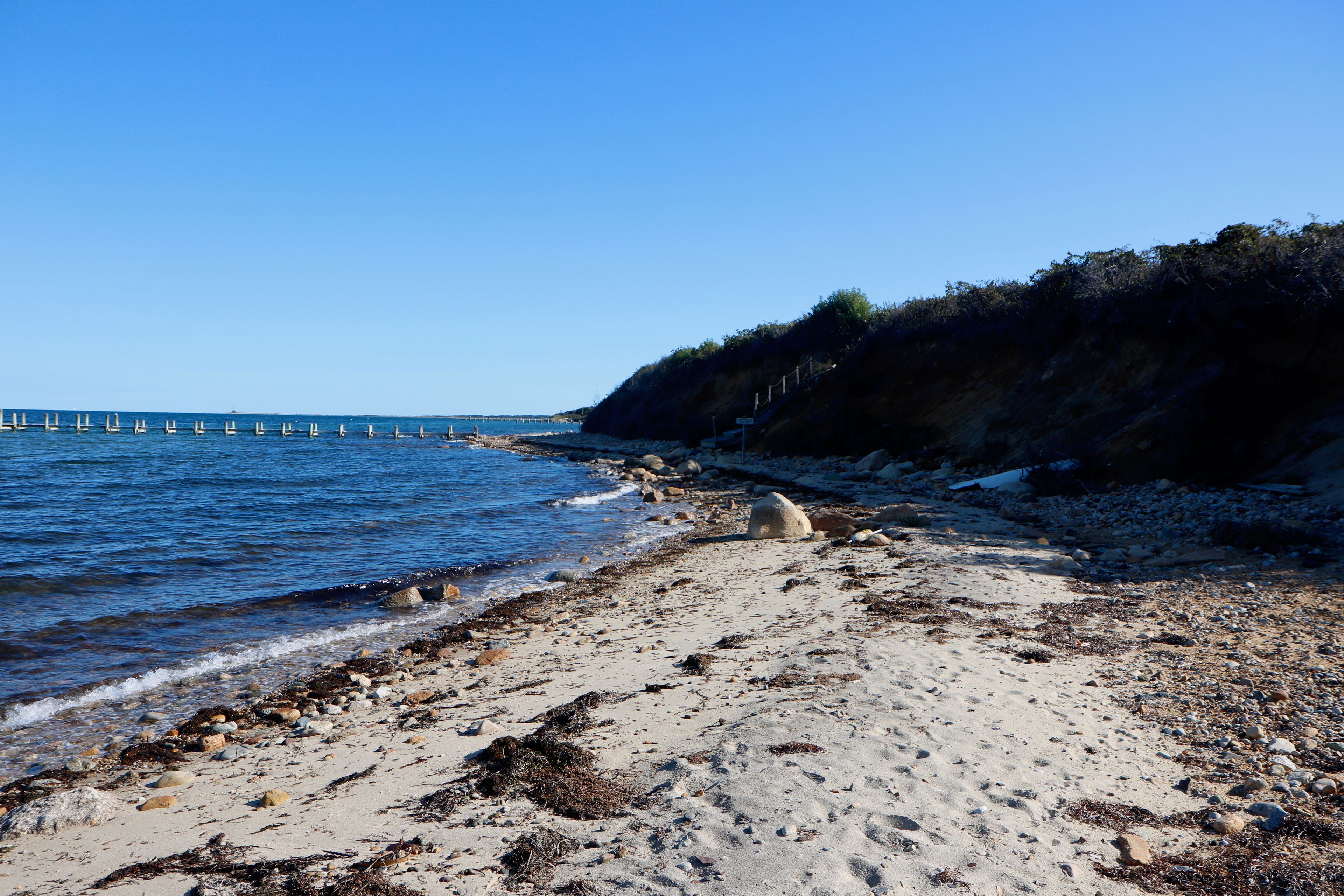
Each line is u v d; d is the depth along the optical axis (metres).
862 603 10.62
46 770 6.91
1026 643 8.48
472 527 21.75
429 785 5.65
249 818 5.35
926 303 37.59
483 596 13.70
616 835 4.55
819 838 4.35
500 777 5.45
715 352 60.22
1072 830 4.51
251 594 13.66
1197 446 18.98
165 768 6.80
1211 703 6.59
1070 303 27.89
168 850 4.87
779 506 18.00
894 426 32.56
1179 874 4.04
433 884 4.06
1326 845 4.29
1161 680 7.24
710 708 6.82
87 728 7.98
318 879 4.20
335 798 5.57
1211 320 22.14
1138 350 24.78
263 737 7.54
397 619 12.18
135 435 82.62
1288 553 12.12
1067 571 12.26
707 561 15.78
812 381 41.56
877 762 5.41
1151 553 13.16
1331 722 6.08
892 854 4.19
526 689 8.22
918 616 9.64
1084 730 6.07
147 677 9.42
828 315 49.16
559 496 29.50
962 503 21.08
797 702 6.68
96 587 13.86
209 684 9.29
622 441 63.41
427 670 9.55
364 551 17.97
